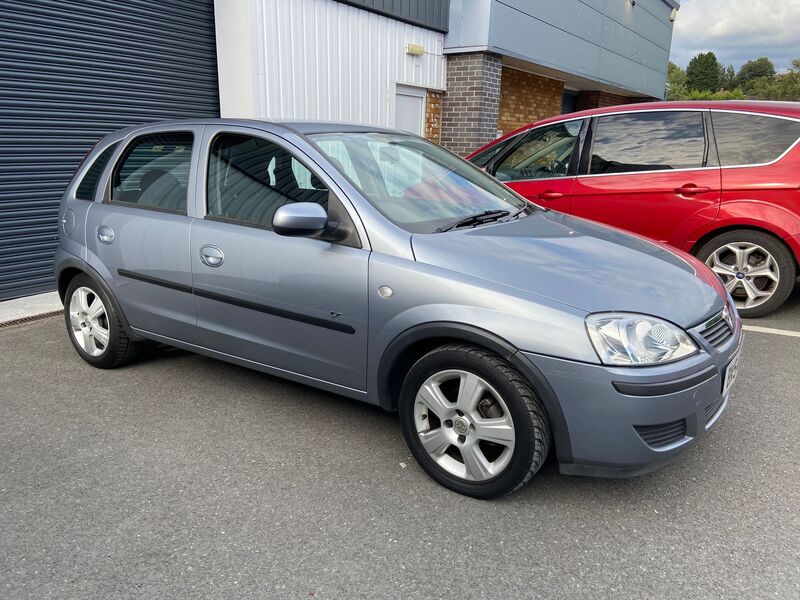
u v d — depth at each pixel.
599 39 12.81
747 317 5.12
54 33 5.64
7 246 5.62
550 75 12.48
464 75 9.61
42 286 5.97
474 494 2.61
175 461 2.94
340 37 7.86
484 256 2.63
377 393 2.86
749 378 3.92
